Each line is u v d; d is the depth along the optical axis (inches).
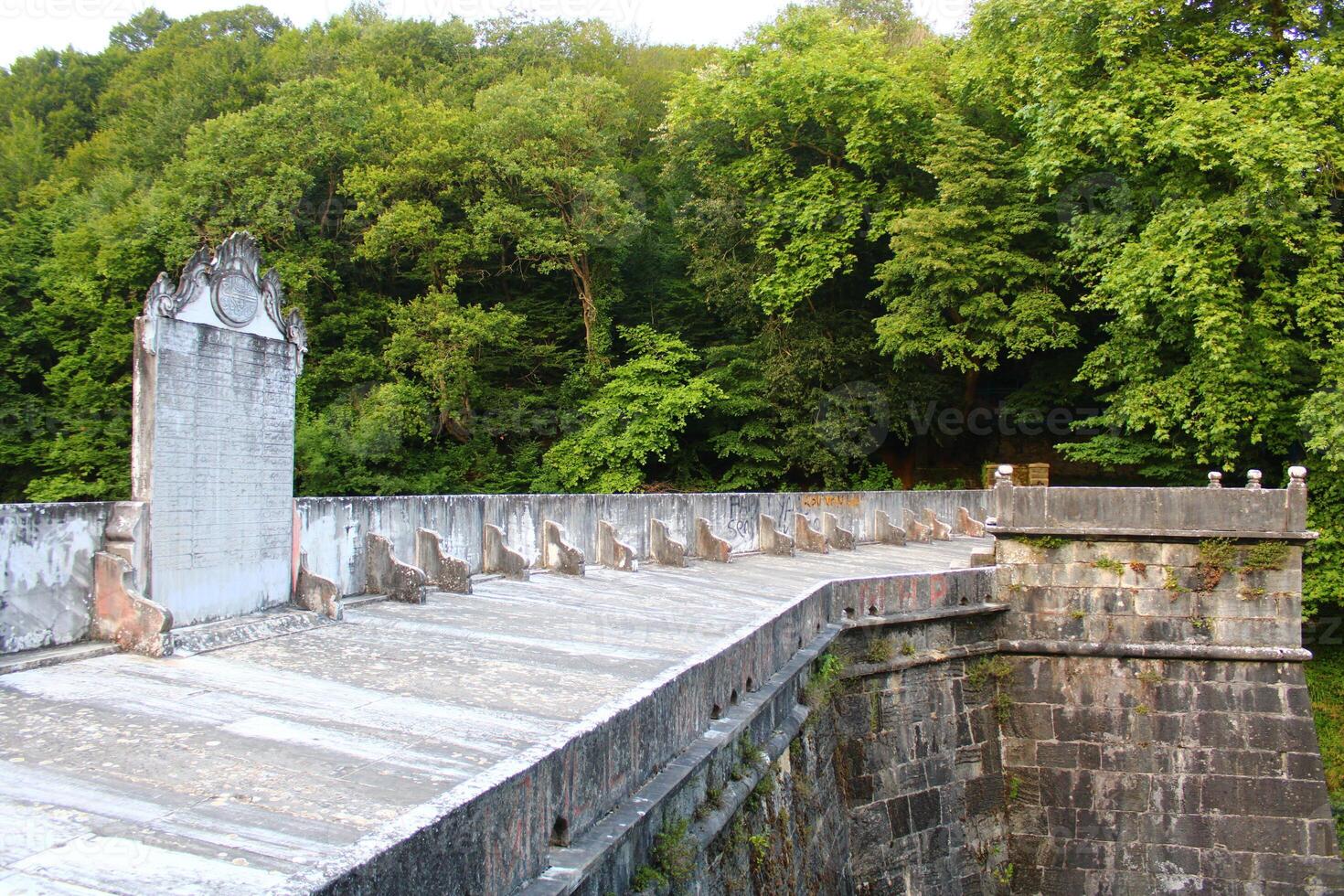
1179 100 796.6
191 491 305.6
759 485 1207.6
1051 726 552.1
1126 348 898.7
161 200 1098.1
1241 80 818.8
